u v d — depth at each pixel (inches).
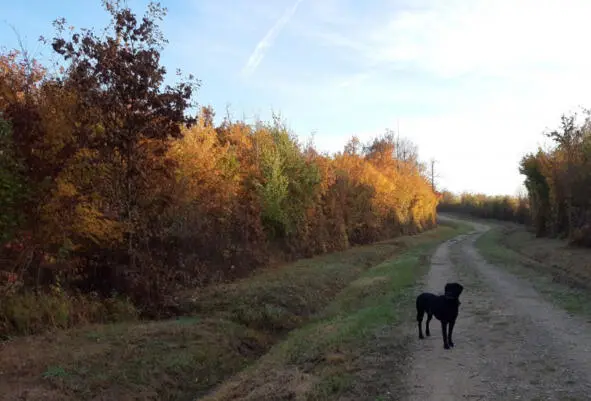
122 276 561.3
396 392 274.2
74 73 527.5
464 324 444.8
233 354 445.1
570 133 1408.7
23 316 424.2
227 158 918.4
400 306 553.0
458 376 295.1
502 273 829.8
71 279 527.5
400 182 2224.4
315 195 1237.1
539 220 1732.3
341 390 284.0
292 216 1107.9
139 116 542.6
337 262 1050.7
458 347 362.6
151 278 569.0
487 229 3016.7
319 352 377.7
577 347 349.7
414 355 345.7
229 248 850.1
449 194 5251.0
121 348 396.5
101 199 533.3
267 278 780.6
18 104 478.9
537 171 1707.7
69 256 530.9
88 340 409.4
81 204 510.0
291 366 359.9
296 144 1200.2
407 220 2299.5
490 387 273.3
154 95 548.1
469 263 1013.8
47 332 421.4
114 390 335.3
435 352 351.6
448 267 952.3
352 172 1691.7
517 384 276.1
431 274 846.5
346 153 1870.1
